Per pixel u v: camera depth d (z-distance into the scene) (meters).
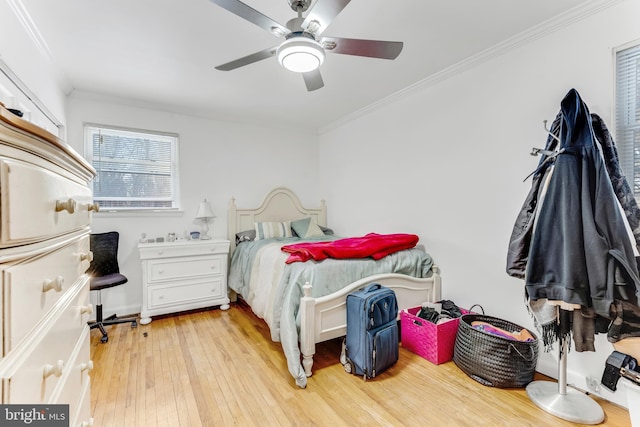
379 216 3.51
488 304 2.38
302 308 2.00
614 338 1.46
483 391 1.86
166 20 1.89
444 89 2.71
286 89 3.02
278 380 1.98
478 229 2.45
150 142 3.46
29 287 0.58
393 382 1.96
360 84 2.95
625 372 1.32
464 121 2.55
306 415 1.64
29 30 1.92
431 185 2.85
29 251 0.58
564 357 1.73
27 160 0.58
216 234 3.81
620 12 1.71
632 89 1.70
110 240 3.04
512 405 1.72
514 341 1.87
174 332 2.77
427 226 2.90
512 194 2.22
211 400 1.77
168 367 2.14
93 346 2.47
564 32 1.93
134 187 3.37
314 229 3.98
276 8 1.80
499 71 2.29
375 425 1.57
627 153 1.72
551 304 1.62
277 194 4.23
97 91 3.01
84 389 0.99
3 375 0.48
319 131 4.58
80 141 3.03
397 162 3.24
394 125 3.27
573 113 1.57
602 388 1.76
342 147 4.13
